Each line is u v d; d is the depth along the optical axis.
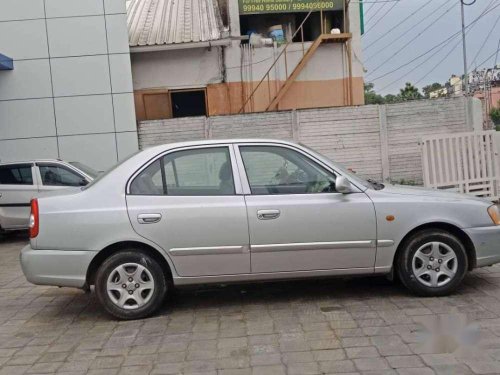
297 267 5.28
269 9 16.05
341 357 4.12
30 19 12.98
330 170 5.44
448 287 5.41
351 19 16.00
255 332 4.78
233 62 15.45
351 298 5.62
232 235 5.18
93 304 6.04
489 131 12.06
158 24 16.23
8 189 10.77
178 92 15.46
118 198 5.24
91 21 13.06
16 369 4.27
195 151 5.43
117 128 13.21
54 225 5.16
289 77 15.39
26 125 13.09
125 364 4.24
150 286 5.27
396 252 5.42
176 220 5.17
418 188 5.80
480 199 5.66
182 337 4.76
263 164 5.42
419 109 14.00
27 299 6.41
